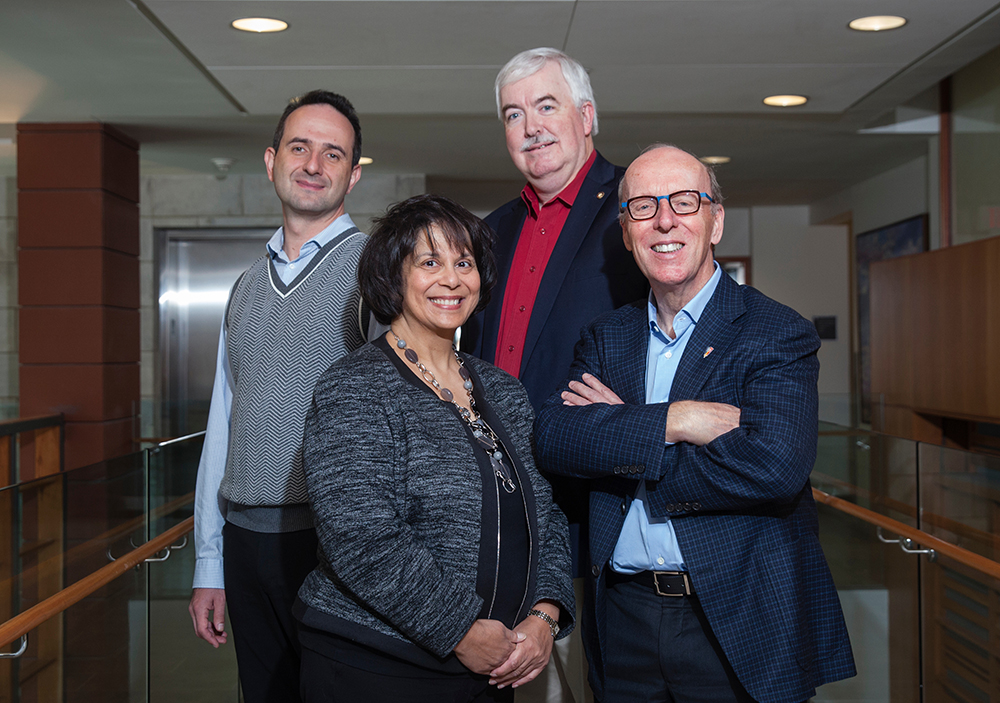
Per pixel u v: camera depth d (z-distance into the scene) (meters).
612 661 1.75
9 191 7.20
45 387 5.46
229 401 2.16
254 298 2.05
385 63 4.28
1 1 3.52
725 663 1.64
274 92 4.79
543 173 2.18
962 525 2.16
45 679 1.86
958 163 5.88
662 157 1.70
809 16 3.70
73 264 5.47
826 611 1.68
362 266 1.59
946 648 2.26
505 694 1.58
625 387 1.77
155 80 4.59
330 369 1.50
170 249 7.72
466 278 1.55
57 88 4.73
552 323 2.12
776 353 1.59
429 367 1.58
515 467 1.58
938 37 3.98
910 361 4.84
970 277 4.22
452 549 1.43
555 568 1.63
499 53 4.15
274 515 1.94
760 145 6.43
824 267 8.47
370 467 1.40
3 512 1.73
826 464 3.01
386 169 7.11
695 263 1.67
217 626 2.13
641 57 4.24
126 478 2.30
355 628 1.42
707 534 1.61
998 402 3.98
